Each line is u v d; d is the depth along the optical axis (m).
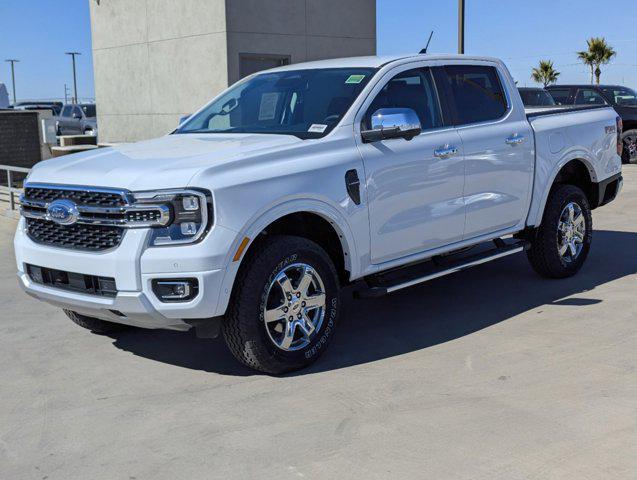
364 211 5.06
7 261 8.66
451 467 3.46
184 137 5.62
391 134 5.11
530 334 5.40
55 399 4.48
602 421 3.89
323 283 4.85
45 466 3.64
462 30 18.20
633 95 18.53
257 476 3.46
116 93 20.34
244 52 16.88
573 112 7.12
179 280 4.28
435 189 5.57
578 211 6.99
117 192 4.31
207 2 16.94
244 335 4.50
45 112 17.12
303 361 4.78
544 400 4.19
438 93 5.83
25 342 5.61
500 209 6.18
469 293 6.65
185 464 3.61
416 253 5.58
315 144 4.91
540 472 3.38
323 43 18.02
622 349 5.01
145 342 5.57
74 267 4.53
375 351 5.18
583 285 6.77
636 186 13.59
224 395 4.46
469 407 4.13
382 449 3.67
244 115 5.80
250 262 4.50
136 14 19.20
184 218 4.27
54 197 4.66
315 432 3.90
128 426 4.07
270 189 4.52
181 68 18.00
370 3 18.70
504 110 6.36
